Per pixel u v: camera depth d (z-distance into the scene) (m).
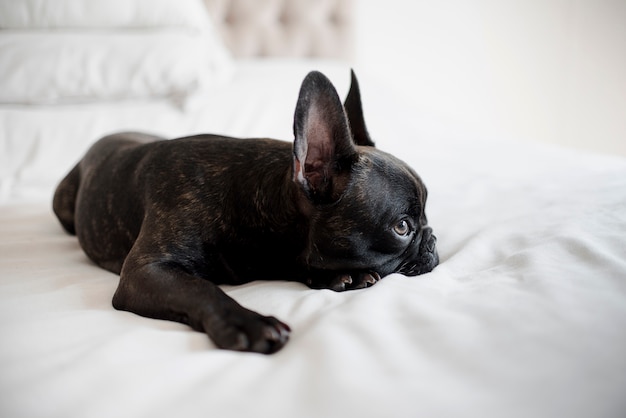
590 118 1.93
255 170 0.69
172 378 0.45
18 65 1.15
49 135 1.14
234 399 0.42
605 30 1.84
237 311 0.53
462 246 0.71
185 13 1.31
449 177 1.05
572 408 0.40
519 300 0.52
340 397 0.41
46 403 0.42
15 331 0.52
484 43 1.98
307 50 1.77
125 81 1.22
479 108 2.04
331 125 0.63
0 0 1.18
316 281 0.66
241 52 1.70
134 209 0.74
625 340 0.45
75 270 0.75
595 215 0.71
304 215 0.65
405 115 1.46
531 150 1.22
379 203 0.64
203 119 1.26
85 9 1.23
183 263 0.66
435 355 0.45
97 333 0.53
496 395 0.41
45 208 0.98
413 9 1.94
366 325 0.50
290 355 0.48
